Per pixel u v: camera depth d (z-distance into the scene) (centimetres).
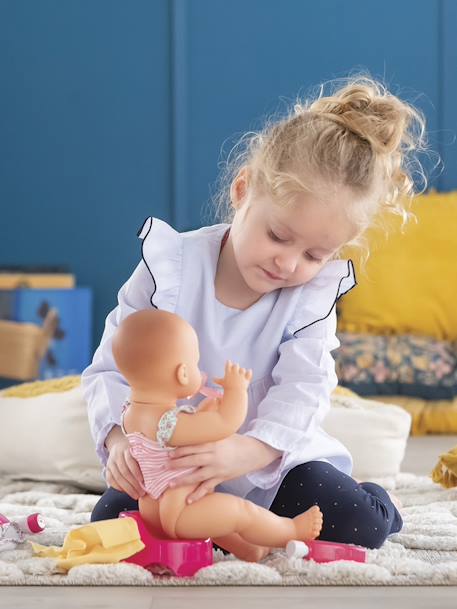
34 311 439
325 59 498
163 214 500
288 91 498
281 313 188
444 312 439
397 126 182
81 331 446
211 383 186
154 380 158
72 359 444
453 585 156
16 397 275
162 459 159
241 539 167
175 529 159
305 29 498
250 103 498
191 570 158
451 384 405
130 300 192
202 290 188
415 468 311
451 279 441
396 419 267
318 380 181
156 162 498
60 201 497
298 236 170
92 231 498
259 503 181
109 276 500
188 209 500
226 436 160
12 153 496
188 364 159
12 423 268
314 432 176
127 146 498
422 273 443
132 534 159
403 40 498
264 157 177
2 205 496
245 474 175
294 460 180
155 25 496
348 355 413
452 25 496
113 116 498
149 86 497
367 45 498
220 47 497
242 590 152
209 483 160
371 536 177
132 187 499
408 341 421
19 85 495
